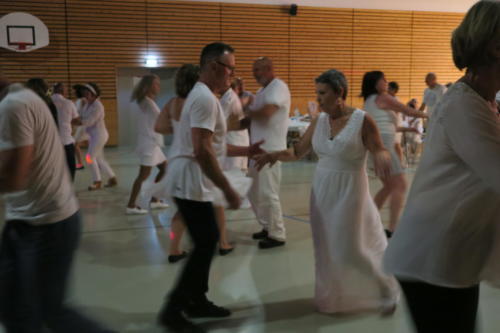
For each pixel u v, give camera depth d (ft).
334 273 8.16
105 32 35.50
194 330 7.80
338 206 7.85
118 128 36.14
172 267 10.99
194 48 37.50
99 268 10.91
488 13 3.53
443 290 3.89
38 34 33.99
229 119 11.82
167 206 16.83
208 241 7.75
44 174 5.31
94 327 5.78
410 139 27.14
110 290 9.61
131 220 15.25
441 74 43.83
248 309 8.66
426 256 3.82
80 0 34.65
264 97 11.77
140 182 15.67
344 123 7.79
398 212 13.16
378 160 7.56
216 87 7.52
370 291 8.29
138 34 36.19
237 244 12.69
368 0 40.55
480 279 3.86
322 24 39.86
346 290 8.25
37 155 5.23
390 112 13.46
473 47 3.60
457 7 42.98
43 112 5.29
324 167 8.02
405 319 8.11
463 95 3.59
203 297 8.18
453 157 3.69
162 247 12.50
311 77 40.40
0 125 4.93
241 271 10.67
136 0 35.73
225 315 8.35
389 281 8.20
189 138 7.46
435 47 43.16
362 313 8.33
